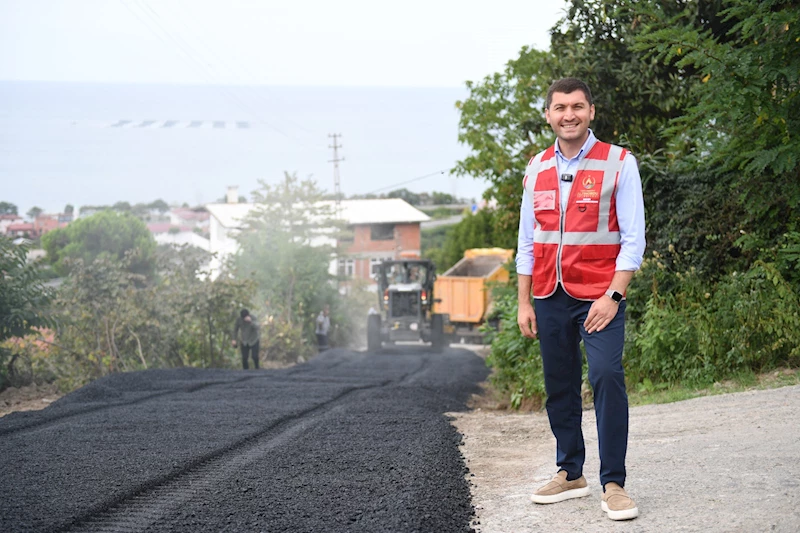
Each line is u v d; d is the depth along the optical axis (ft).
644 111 49.29
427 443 22.20
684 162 37.70
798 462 16.19
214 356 64.34
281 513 15.40
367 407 31.45
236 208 208.03
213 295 61.46
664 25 32.04
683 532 12.80
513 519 14.53
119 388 39.81
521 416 30.50
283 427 26.99
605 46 49.34
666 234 36.81
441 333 90.07
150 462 20.33
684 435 20.84
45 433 25.40
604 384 13.94
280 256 101.91
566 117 14.11
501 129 78.64
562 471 15.49
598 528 13.47
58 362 50.67
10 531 14.65
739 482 15.20
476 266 122.21
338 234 117.80
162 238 324.19
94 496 16.94
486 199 80.64
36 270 45.88
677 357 30.66
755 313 29.86
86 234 167.02
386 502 15.66
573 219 14.20
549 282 14.51
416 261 93.91
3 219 345.72
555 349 14.79
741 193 34.01
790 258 29.35
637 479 16.39
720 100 28.04
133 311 54.08
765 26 27.84
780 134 28.76
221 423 26.99
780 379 28.12
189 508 16.05
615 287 13.88
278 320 82.28
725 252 35.22
